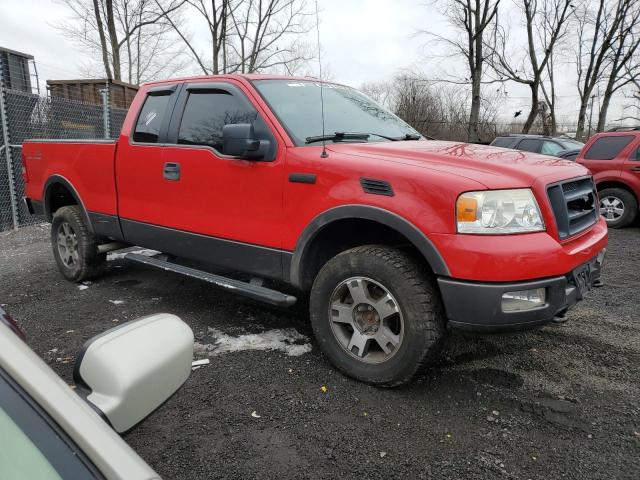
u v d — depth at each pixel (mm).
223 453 2408
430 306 2729
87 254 4953
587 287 3014
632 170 8375
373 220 2820
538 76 24359
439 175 2688
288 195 3207
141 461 967
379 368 2922
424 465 2316
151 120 4223
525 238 2600
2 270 5762
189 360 1471
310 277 3344
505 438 2520
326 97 4004
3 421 990
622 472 2273
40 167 5324
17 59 8875
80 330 3926
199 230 3789
